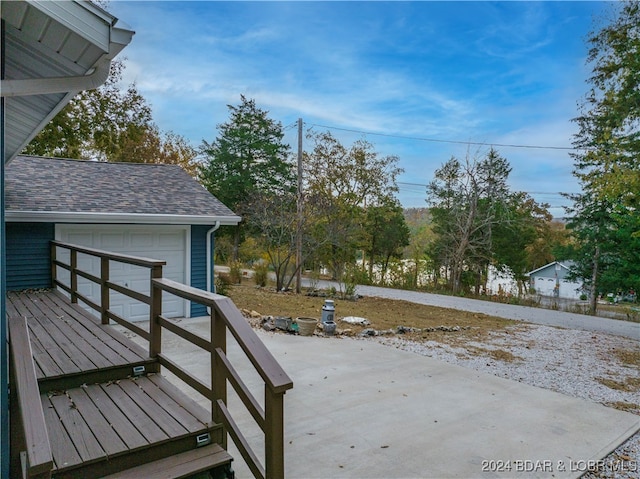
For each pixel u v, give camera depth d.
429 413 4.29
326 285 18.00
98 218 7.12
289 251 14.86
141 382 2.99
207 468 2.16
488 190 20.64
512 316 12.14
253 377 5.20
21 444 2.07
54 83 2.04
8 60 2.41
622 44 8.34
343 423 3.97
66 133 16.56
